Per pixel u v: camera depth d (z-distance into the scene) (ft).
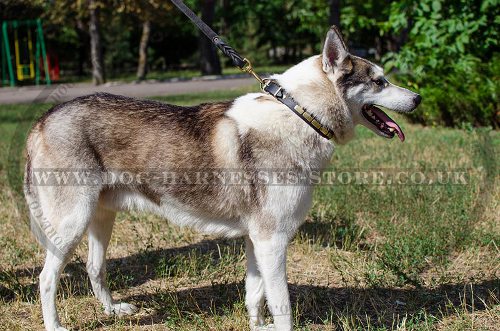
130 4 84.69
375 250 17.58
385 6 57.26
